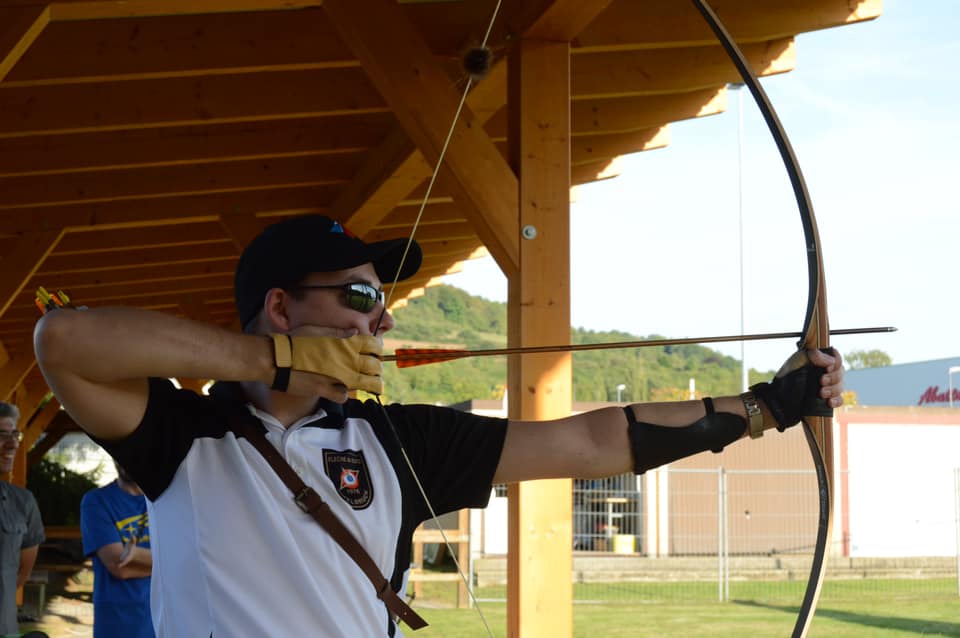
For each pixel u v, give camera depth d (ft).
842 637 28.35
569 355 12.41
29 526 14.14
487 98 16.47
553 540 12.20
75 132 17.61
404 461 4.84
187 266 29.99
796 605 37.45
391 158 18.93
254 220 23.38
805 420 5.34
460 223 28.30
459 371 298.76
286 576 4.40
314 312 4.73
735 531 52.75
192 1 12.27
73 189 21.08
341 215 22.81
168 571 4.48
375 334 4.99
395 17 12.55
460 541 37.04
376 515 4.64
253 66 15.23
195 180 21.44
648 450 5.09
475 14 14.52
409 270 5.32
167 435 4.45
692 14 15.01
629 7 14.78
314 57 15.29
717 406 5.21
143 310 3.96
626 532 52.80
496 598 39.19
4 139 19.34
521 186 12.57
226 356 3.96
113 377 3.94
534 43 12.86
